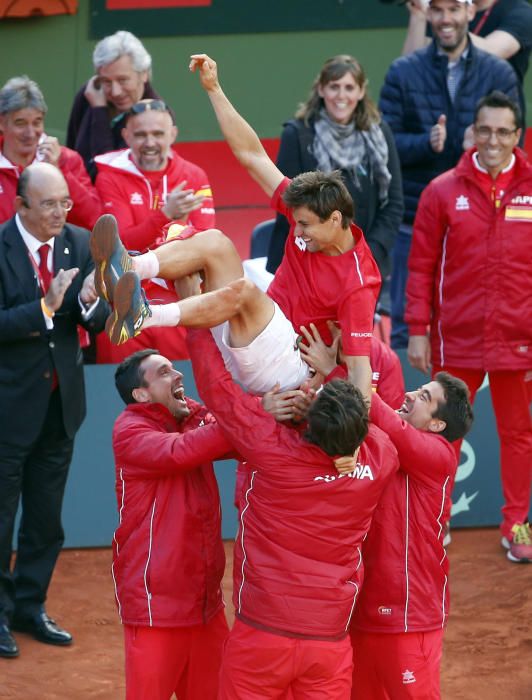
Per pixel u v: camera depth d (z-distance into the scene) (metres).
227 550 29.62
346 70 28.56
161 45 49.44
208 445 18.88
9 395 24.38
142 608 19.39
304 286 18.36
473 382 29.30
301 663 17.88
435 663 19.67
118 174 29.20
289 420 18.31
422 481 19.38
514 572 28.86
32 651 25.22
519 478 29.55
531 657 25.23
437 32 33.12
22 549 25.73
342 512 17.77
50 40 48.94
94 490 29.75
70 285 24.23
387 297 37.81
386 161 29.20
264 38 49.62
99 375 29.61
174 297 28.03
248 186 46.97
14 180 28.11
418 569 19.45
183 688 20.50
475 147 28.11
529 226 28.05
